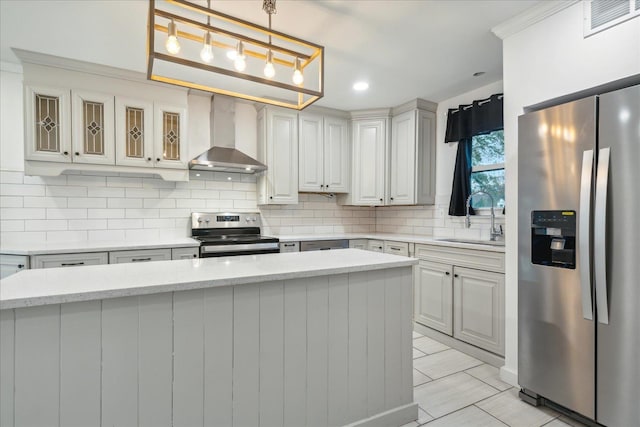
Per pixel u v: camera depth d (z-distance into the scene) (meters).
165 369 1.27
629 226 1.50
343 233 4.32
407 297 1.88
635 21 1.60
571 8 1.85
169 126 3.07
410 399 1.86
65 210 2.90
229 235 3.51
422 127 3.59
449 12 2.02
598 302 1.60
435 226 3.67
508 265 2.20
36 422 1.10
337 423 1.65
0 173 2.71
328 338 1.62
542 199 1.86
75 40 2.32
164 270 1.49
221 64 2.67
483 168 3.19
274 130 3.57
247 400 1.43
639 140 1.47
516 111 2.13
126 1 1.88
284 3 1.92
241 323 1.42
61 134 2.62
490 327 2.47
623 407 1.52
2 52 2.50
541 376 1.88
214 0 1.88
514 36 2.14
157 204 3.27
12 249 2.37
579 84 1.81
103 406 1.18
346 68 2.77
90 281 1.26
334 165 3.93
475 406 1.94
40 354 1.10
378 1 1.91
